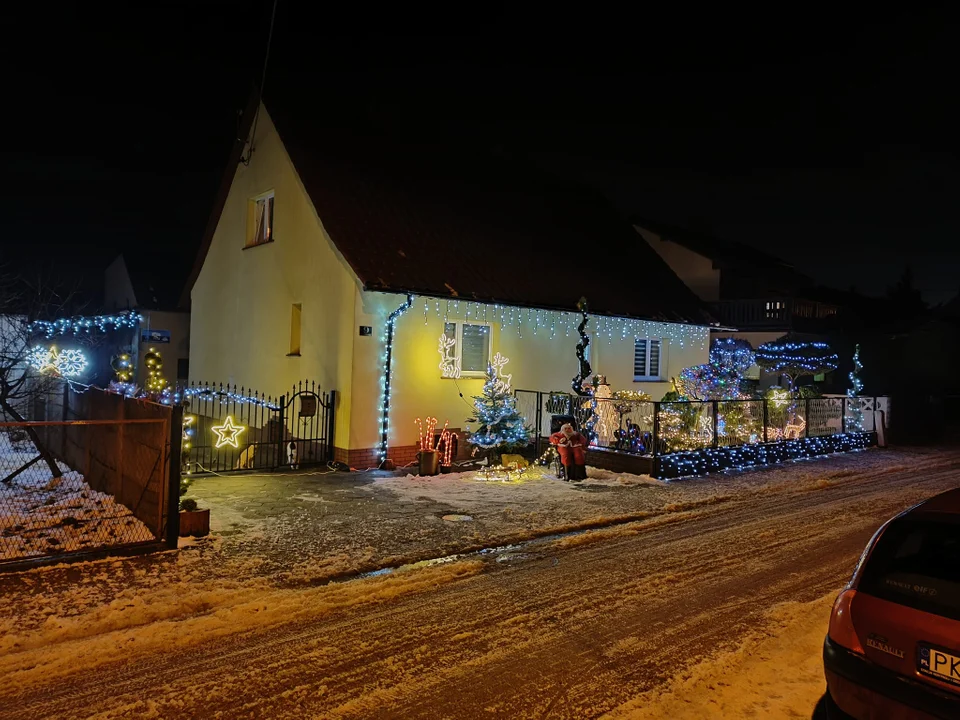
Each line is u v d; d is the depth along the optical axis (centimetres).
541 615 569
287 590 613
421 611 573
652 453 1242
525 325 1514
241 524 828
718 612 581
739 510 995
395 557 719
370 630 530
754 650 504
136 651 483
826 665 350
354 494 1022
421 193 1639
